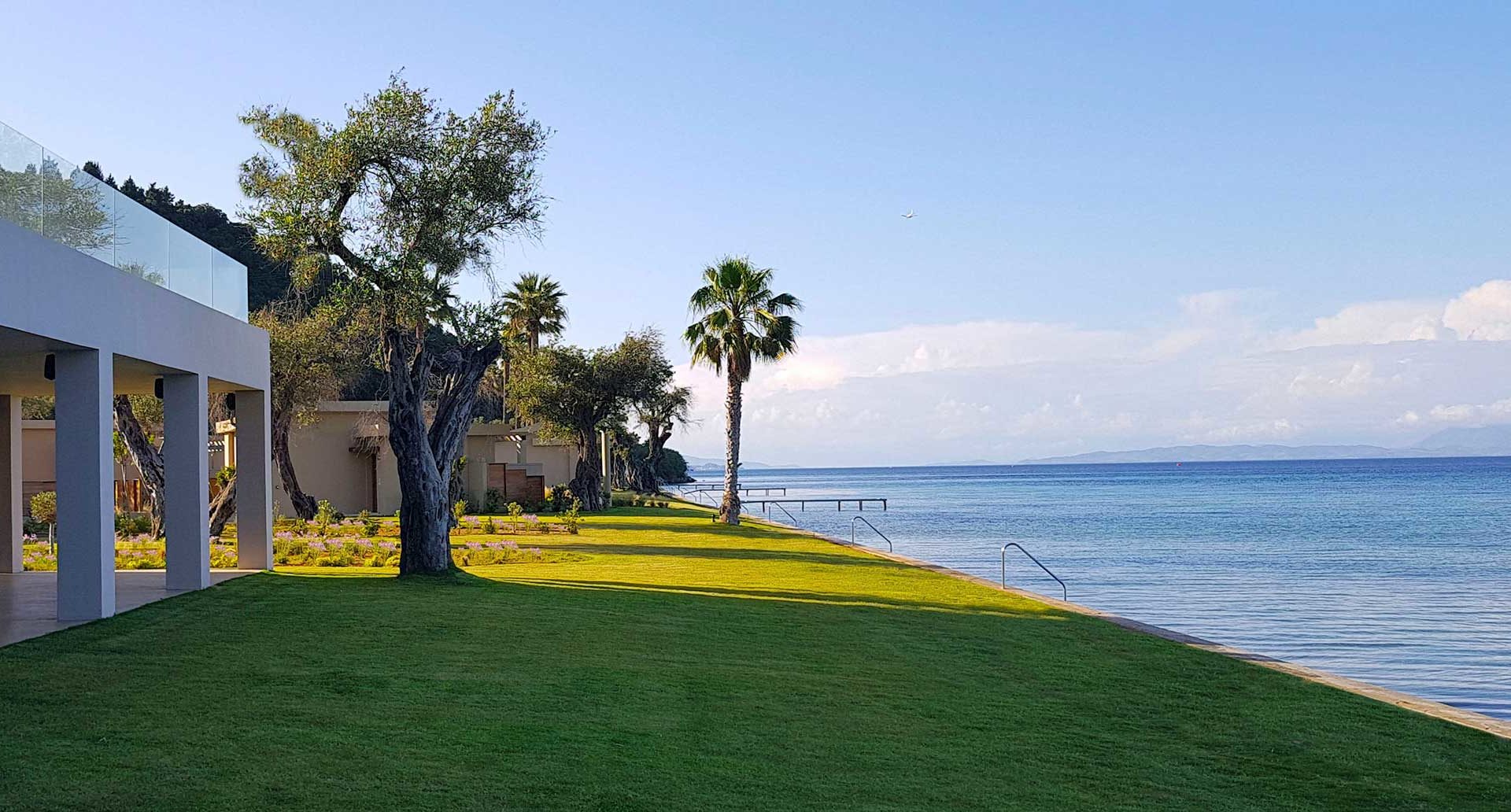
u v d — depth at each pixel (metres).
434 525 17.97
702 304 38.47
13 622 11.74
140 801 5.76
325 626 11.97
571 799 6.20
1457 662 15.30
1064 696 10.14
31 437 35.41
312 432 39.84
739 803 6.39
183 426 15.01
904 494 97.88
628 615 13.86
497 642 11.38
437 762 6.76
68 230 11.45
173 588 15.02
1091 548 34.47
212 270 16.02
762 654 11.55
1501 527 45.06
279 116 18.16
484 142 17.44
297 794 5.99
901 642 12.76
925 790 6.98
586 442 48.88
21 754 6.60
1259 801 7.17
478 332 18.62
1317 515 55.84
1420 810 7.07
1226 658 12.32
